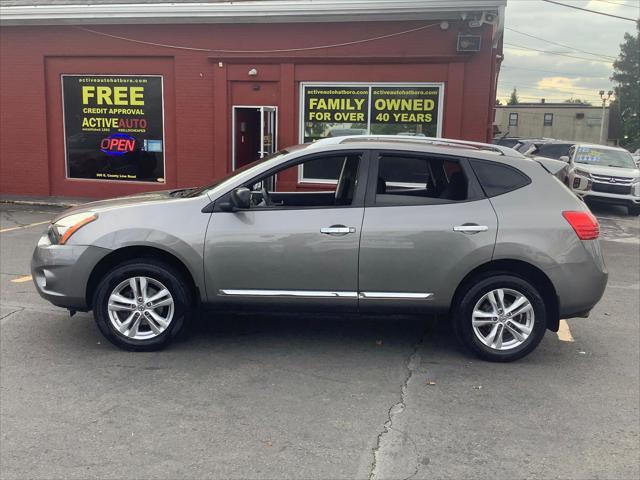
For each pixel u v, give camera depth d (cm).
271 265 462
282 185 756
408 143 483
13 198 1334
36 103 1336
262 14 1178
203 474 311
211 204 468
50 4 1255
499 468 325
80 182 1356
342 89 1212
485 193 468
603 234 1196
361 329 551
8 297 620
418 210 462
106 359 464
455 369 462
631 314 628
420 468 322
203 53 1244
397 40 1166
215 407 388
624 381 448
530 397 415
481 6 1086
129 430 355
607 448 349
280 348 498
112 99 1313
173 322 476
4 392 402
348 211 464
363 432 360
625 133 6875
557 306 465
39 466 315
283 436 352
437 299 465
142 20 1241
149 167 1325
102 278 470
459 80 1156
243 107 1257
